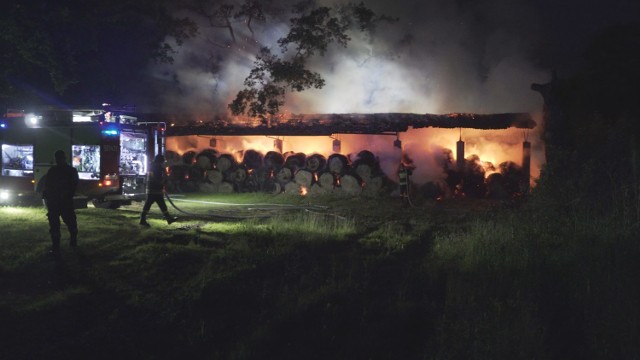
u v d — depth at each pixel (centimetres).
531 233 906
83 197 1425
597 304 561
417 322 579
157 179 1229
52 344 518
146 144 1608
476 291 646
